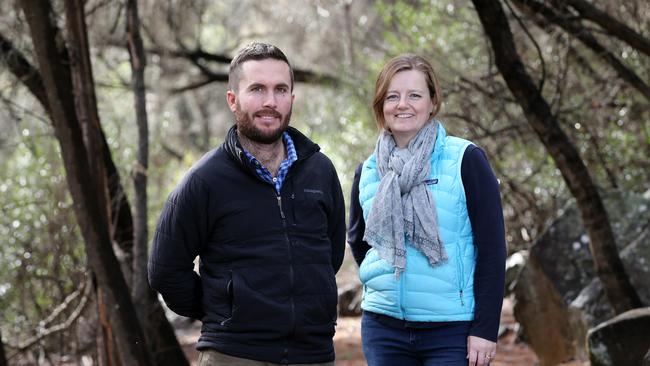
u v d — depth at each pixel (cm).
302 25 1625
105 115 1092
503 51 645
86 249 608
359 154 1183
